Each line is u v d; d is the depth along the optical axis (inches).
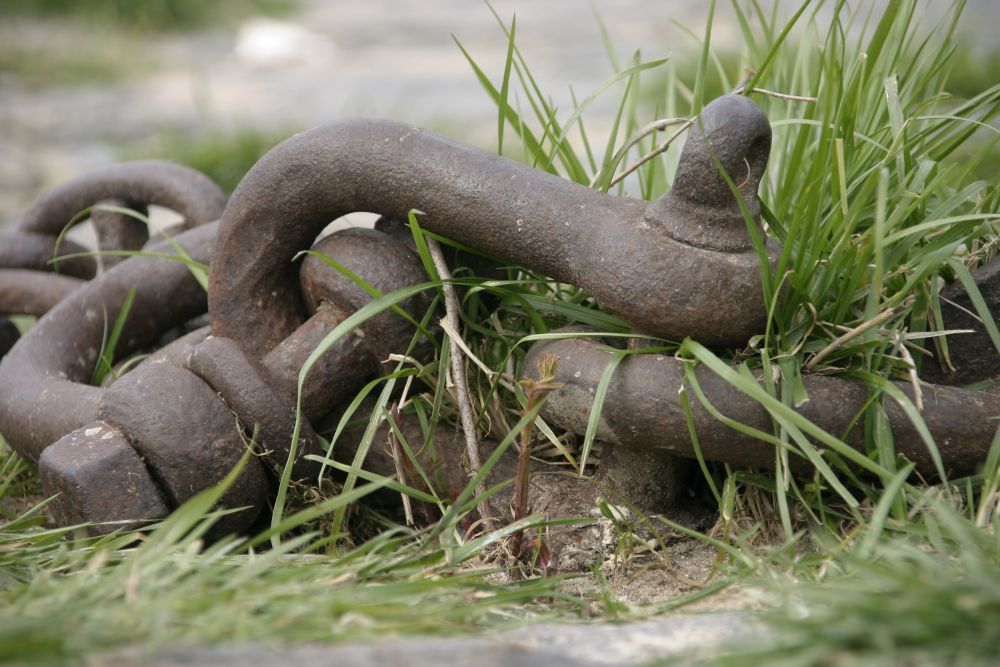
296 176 43.0
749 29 47.9
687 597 39.2
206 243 48.5
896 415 41.1
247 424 42.0
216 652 35.0
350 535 43.6
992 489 40.1
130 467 41.6
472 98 123.0
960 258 43.9
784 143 46.3
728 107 40.4
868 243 41.4
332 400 43.4
